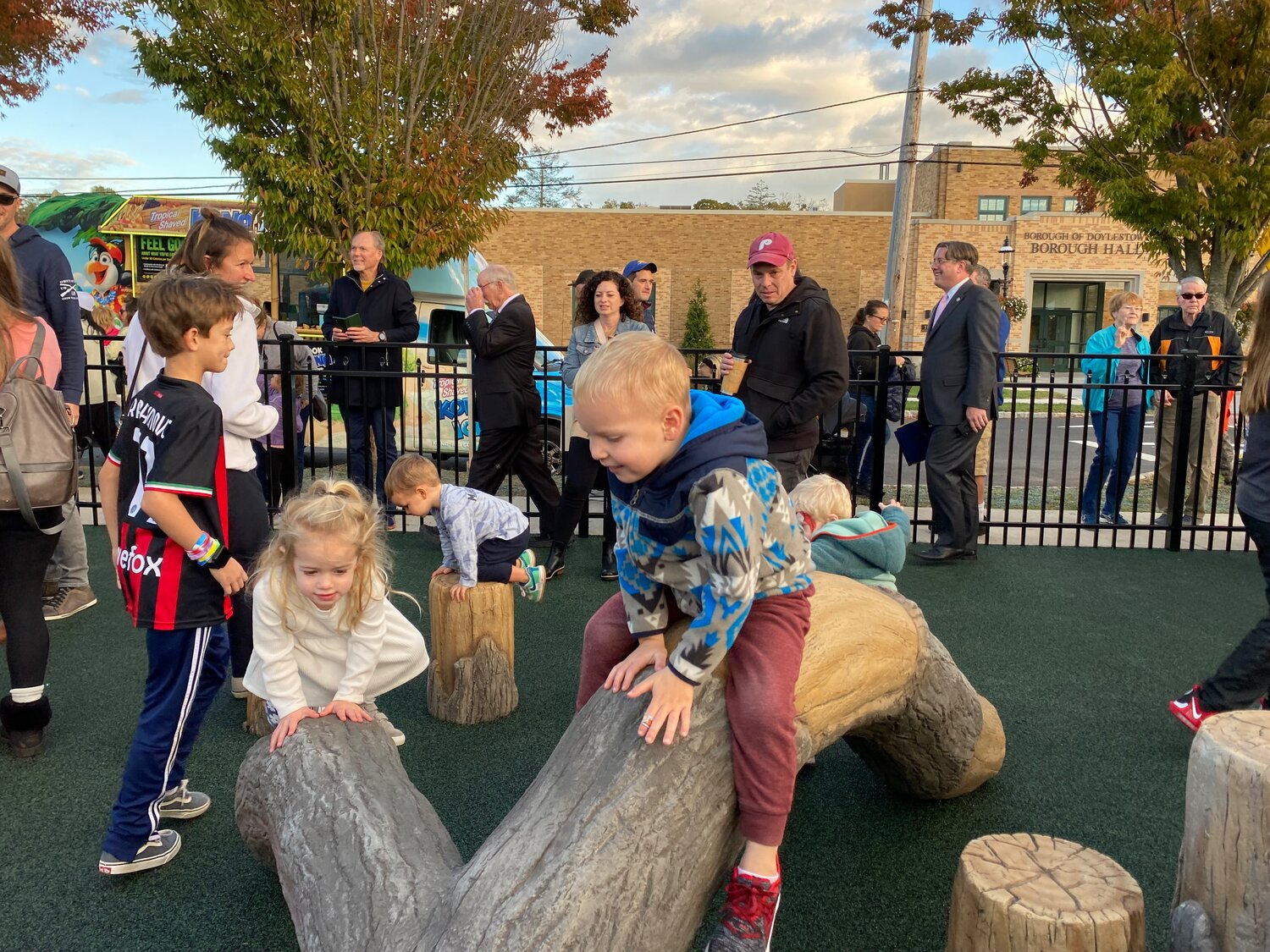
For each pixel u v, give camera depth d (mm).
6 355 3014
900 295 18156
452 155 9805
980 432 6031
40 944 2297
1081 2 9781
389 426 6941
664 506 1809
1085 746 3453
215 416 2521
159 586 2488
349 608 2521
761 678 1872
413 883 1868
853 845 2807
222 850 2734
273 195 9164
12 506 3012
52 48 9320
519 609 5039
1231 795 1694
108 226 10977
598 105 11344
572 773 1847
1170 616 5023
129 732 3469
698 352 6844
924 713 2705
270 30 8797
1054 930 1627
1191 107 9508
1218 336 7719
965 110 11312
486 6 9867
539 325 29906
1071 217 30438
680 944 1742
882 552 3354
